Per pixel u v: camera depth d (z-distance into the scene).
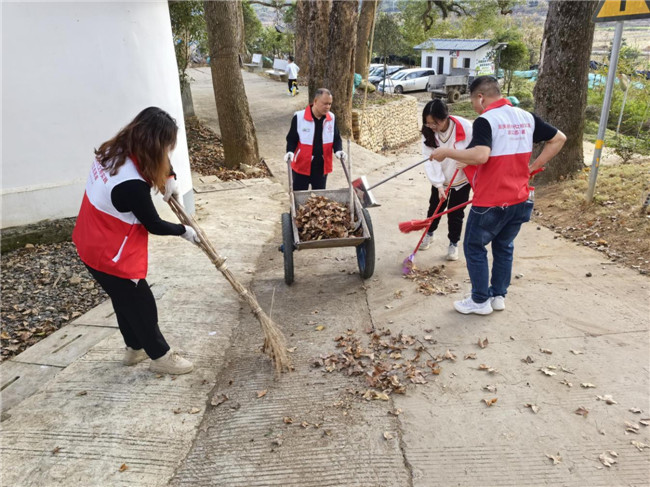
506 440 2.76
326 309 4.41
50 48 5.26
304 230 4.60
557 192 7.11
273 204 8.15
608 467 2.55
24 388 3.42
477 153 3.38
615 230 5.51
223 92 10.09
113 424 3.01
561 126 7.38
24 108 5.28
